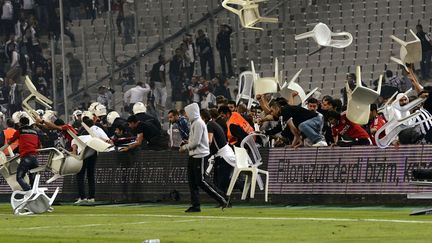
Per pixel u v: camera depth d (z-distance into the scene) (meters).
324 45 47.16
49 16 75.31
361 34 68.19
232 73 68.19
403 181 37.59
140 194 45.47
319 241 24.84
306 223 30.22
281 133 42.06
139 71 69.81
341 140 39.75
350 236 25.94
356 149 39.00
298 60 69.38
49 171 48.97
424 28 66.44
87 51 73.06
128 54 70.69
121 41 71.56
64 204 46.56
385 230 27.28
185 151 42.09
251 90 48.34
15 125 49.66
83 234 28.25
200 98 66.69
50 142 56.66
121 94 69.75
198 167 36.53
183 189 44.00
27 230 30.12
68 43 74.06
